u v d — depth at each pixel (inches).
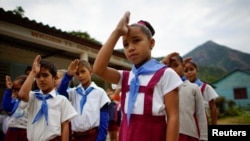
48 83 110.3
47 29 276.5
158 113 65.7
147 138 64.5
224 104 1310.3
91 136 132.8
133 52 68.6
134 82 68.8
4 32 249.8
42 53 350.6
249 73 1667.1
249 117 1200.8
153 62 70.9
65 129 109.0
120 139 71.1
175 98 66.5
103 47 69.4
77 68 140.4
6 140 145.9
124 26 68.1
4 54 327.9
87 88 141.0
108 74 72.6
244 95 1665.8
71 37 307.9
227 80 1727.4
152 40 72.9
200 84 174.7
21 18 247.9
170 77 67.0
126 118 69.2
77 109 136.6
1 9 228.5
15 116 145.6
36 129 106.7
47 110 106.9
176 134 64.1
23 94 102.3
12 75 340.8
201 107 128.6
